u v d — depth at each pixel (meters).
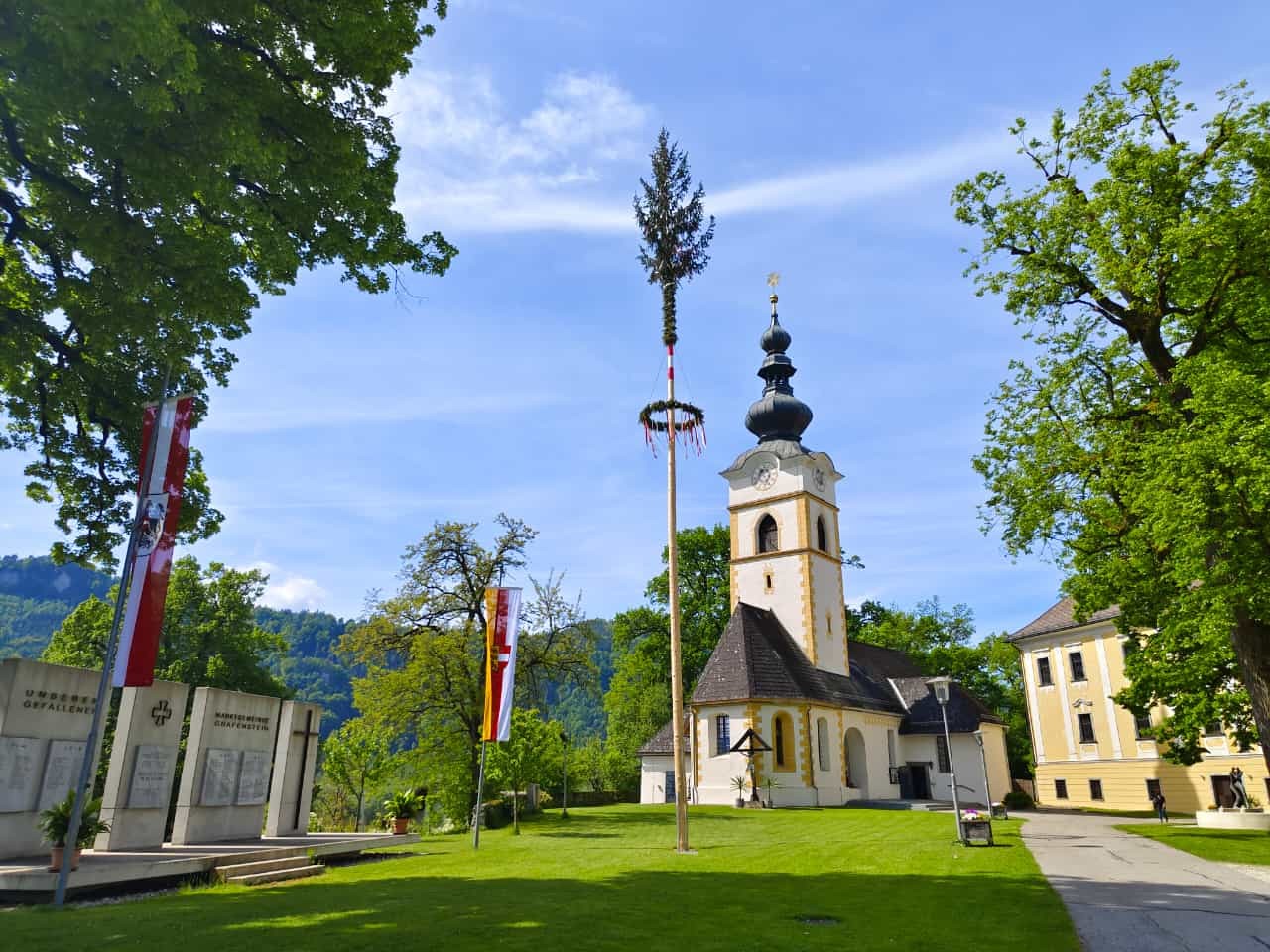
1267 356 21.12
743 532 52.44
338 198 14.47
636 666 64.75
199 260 13.46
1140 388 24.31
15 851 16.38
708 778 41.25
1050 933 10.16
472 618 39.53
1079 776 49.19
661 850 20.91
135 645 13.56
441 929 10.10
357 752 43.44
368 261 15.57
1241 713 26.47
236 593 49.66
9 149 12.85
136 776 18.69
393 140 15.59
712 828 28.58
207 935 9.78
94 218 12.59
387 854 22.05
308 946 9.13
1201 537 17.86
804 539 49.81
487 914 11.16
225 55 13.12
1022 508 25.75
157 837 19.14
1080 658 50.25
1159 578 22.91
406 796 27.06
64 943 9.32
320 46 13.70
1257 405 17.97
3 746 16.34
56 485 19.34
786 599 49.66
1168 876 15.62
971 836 22.14
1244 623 20.55
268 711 23.16
